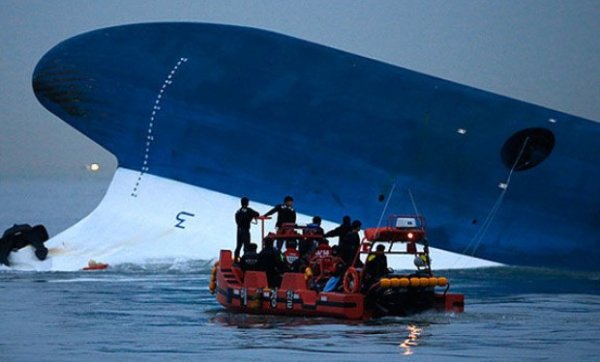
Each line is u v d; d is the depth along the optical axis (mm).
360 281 78375
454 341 71500
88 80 140750
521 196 125375
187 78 140000
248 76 140250
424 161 130625
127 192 133875
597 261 119875
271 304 82625
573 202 123625
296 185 131375
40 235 123688
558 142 127625
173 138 136375
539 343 71062
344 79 140000
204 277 112938
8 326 81625
